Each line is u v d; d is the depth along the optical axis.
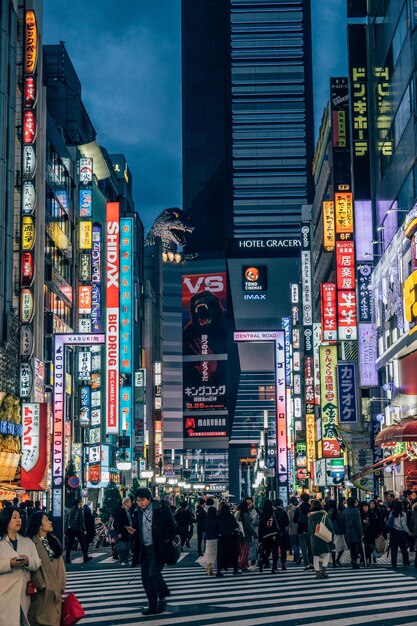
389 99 46.12
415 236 36.44
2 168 46.38
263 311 199.75
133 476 97.94
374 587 18.66
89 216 78.25
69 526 29.64
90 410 74.88
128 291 77.19
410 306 37.91
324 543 20.97
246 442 193.62
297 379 89.94
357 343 49.50
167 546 14.45
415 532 23.67
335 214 50.88
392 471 45.53
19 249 49.28
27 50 50.41
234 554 22.80
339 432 47.59
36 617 9.66
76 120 87.19
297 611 14.65
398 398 42.91
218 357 196.62
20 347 49.25
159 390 125.81
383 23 47.91
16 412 47.50
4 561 8.91
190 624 13.16
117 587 20.09
